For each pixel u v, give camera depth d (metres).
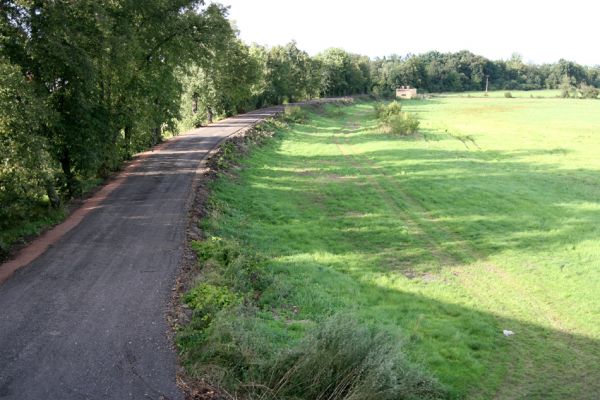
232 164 29.59
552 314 13.26
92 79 17.78
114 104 23.27
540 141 46.09
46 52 16.69
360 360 8.12
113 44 19.28
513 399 9.54
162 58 26.05
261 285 13.40
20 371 7.81
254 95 65.88
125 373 7.82
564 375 10.43
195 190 21.25
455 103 112.44
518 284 15.11
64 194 19.84
